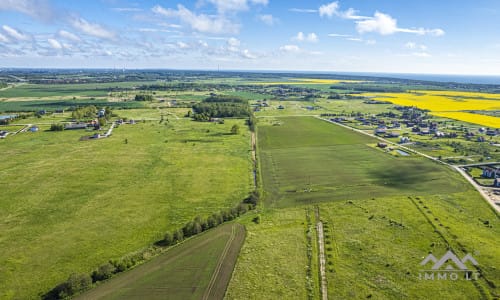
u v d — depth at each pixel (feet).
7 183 282.97
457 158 362.33
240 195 263.29
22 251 182.60
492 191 266.57
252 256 177.78
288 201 253.85
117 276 162.71
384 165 340.39
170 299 146.82
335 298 145.07
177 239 193.47
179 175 307.99
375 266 167.43
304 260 173.68
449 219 217.77
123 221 218.18
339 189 276.41
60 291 148.87
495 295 145.89
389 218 219.41
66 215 225.76
